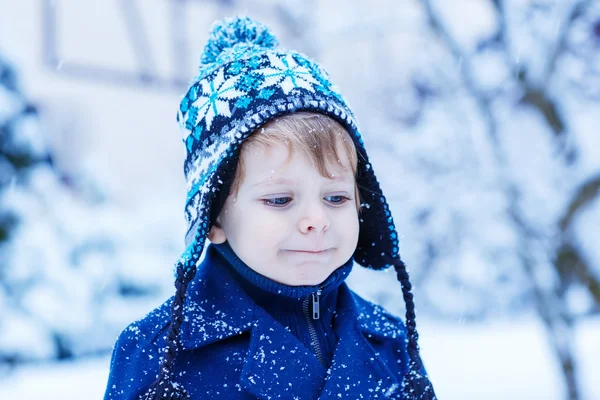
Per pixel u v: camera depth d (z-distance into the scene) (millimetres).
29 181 5641
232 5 9500
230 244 1347
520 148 4227
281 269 1300
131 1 9906
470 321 6012
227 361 1342
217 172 1286
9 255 5312
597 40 4180
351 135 1396
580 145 4195
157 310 1431
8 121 5605
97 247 5812
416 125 5227
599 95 4426
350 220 1350
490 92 4285
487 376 4441
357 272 5199
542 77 3924
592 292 3873
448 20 5332
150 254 6203
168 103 11312
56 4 9656
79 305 5406
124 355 1359
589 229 4645
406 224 5020
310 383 1351
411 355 1477
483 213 4734
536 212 3900
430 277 5512
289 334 1370
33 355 5020
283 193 1284
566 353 3719
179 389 1297
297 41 5430
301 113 1317
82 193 6465
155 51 9992
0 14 10016
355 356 1429
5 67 5738
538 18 3891
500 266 5191
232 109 1332
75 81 10250
